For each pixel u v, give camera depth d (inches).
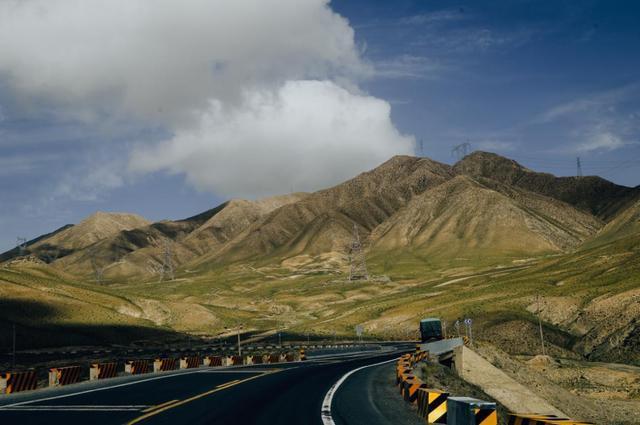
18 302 5132.9
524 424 467.5
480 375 2519.7
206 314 6993.1
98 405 781.3
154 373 1430.9
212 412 698.2
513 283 6727.4
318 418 646.5
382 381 1138.0
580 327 4596.5
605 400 2642.7
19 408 774.5
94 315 5438.0
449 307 6131.9
